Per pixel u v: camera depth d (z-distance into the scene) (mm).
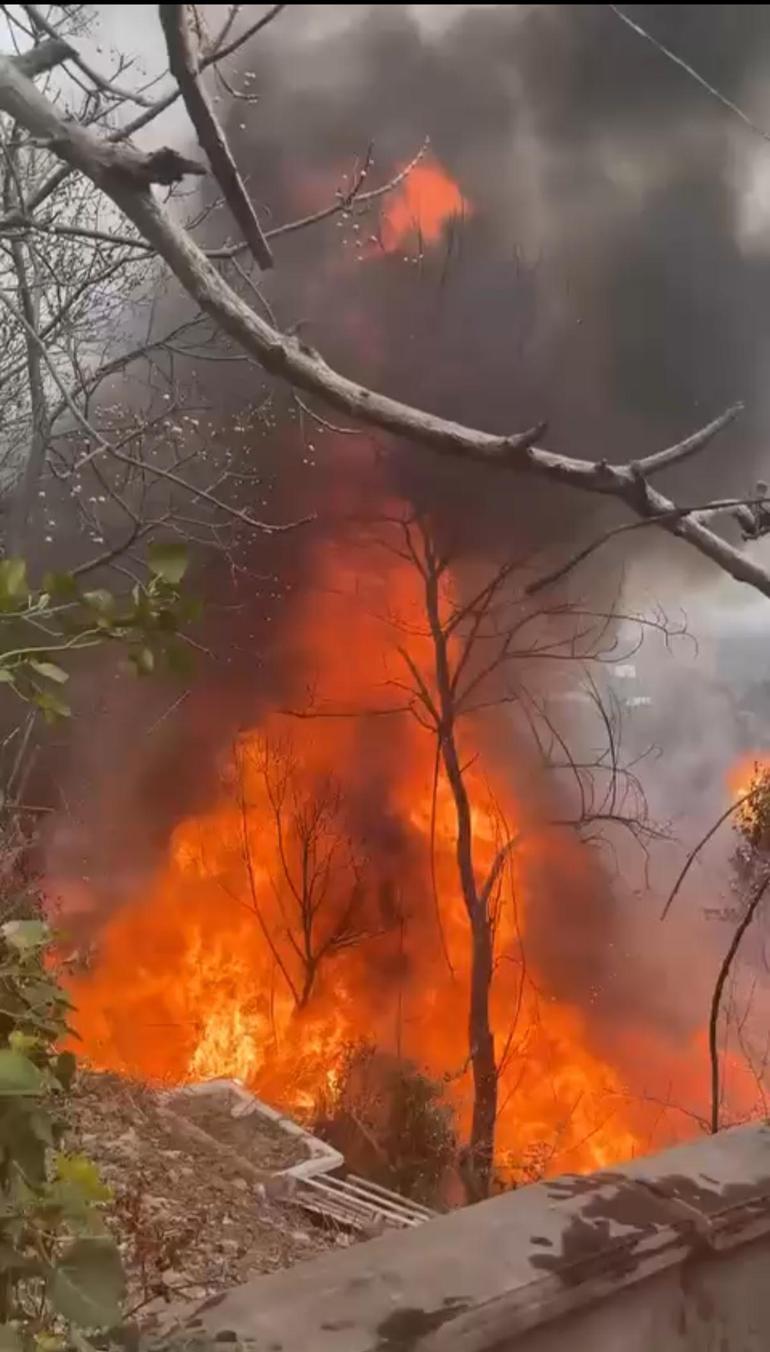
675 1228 2006
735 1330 2082
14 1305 1710
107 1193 1642
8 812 5039
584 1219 2027
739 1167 2285
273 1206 5555
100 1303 1524
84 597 1747
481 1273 1835
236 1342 1662
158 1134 6062
